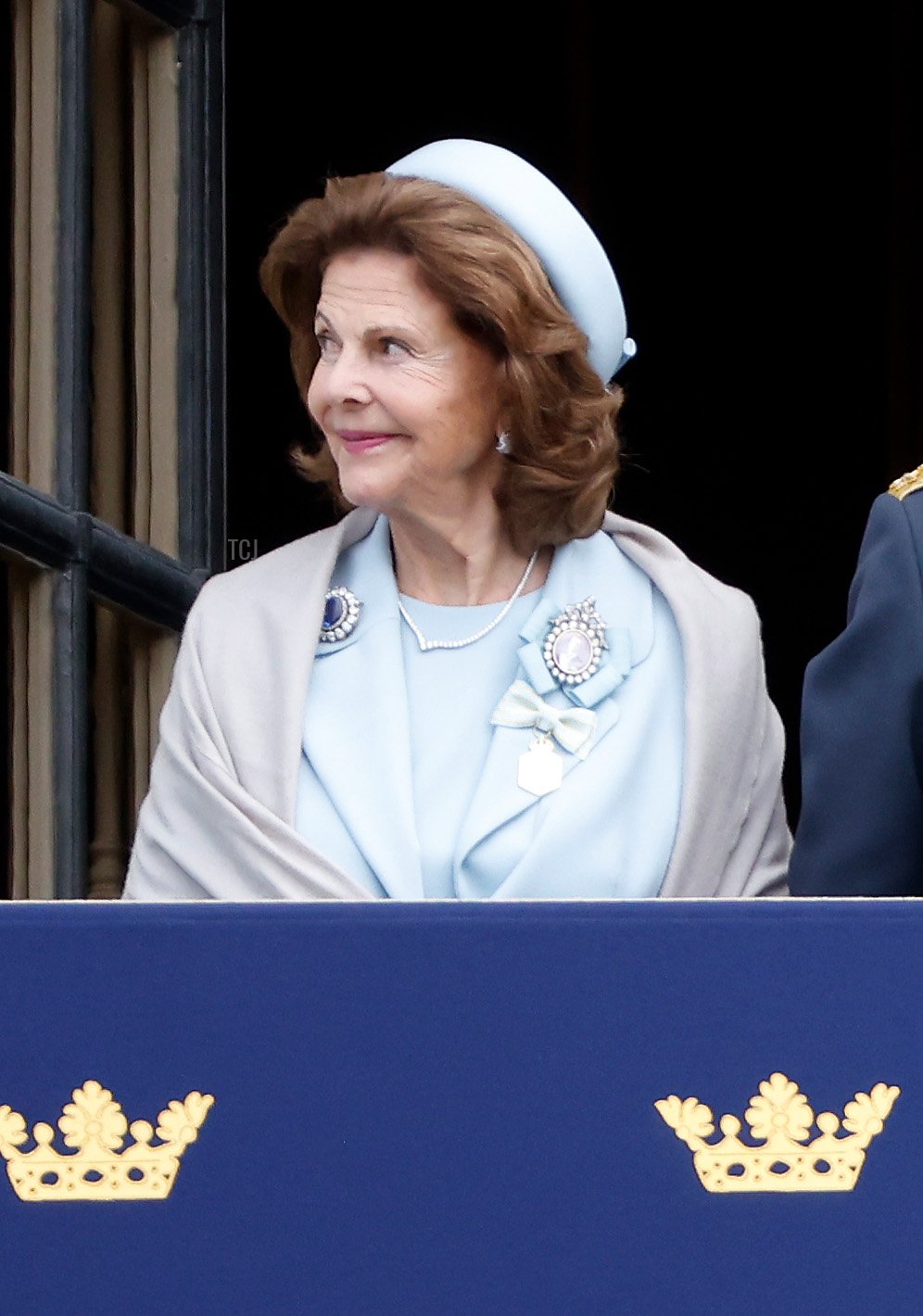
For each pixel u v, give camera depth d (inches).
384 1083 391.2
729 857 514.6
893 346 935.0
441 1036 392.2
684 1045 393.7
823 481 939.3
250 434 909.8
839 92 942.4
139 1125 389.7
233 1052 391.2
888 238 940.0
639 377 946.1
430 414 502.9
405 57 939.3
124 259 633.6
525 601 524.4
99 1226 387.9
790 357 942.4
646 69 948.0
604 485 519.2
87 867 611.8
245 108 935.7
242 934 393.1
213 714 512.1
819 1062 394.3
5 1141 389.1
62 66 622.5
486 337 506.9
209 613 526.3
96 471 627.2
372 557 528.7
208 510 636.7
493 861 495.5
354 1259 387.5
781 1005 395.2
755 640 526.3
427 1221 388.5
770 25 946.1
